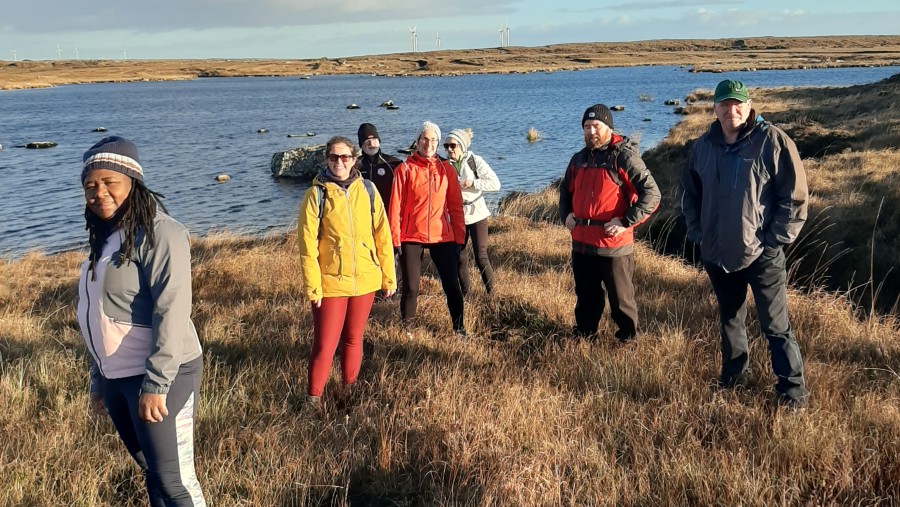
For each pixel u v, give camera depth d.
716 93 4.04
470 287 6.81
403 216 5.65
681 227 11.21
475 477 3.36
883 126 16.30
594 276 5.25
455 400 4.09
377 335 5.62
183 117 55.44
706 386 4.27
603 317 6.00
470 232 6.89
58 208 20.69
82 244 16.41
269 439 3.76
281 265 8.65
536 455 3.47
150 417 2.44
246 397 4.34
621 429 3.82
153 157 31.22
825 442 3.42
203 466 3.51
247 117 53.88
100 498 3.29
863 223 9.12
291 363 4.91
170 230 2.51
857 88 30.59
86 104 77.62
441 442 3.70
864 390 4.15
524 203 15.66
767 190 4.00
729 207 4.06
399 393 4.32
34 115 61.91
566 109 53.12
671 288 7.16
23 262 11.79
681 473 3.24
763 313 4.11
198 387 2.74
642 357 4.73
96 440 3.80
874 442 3.46
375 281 4.34
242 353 5.33
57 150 35.62
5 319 6.81
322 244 4.22
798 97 32.88
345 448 3.67
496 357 5.08
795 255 8.97
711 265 4.27
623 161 4.91
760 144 3.98
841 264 8.49
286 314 6.35
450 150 6.79
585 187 5.09
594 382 4.43
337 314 4.25
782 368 4.07
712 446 3.61
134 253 2.46
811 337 5.16
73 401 4.29
